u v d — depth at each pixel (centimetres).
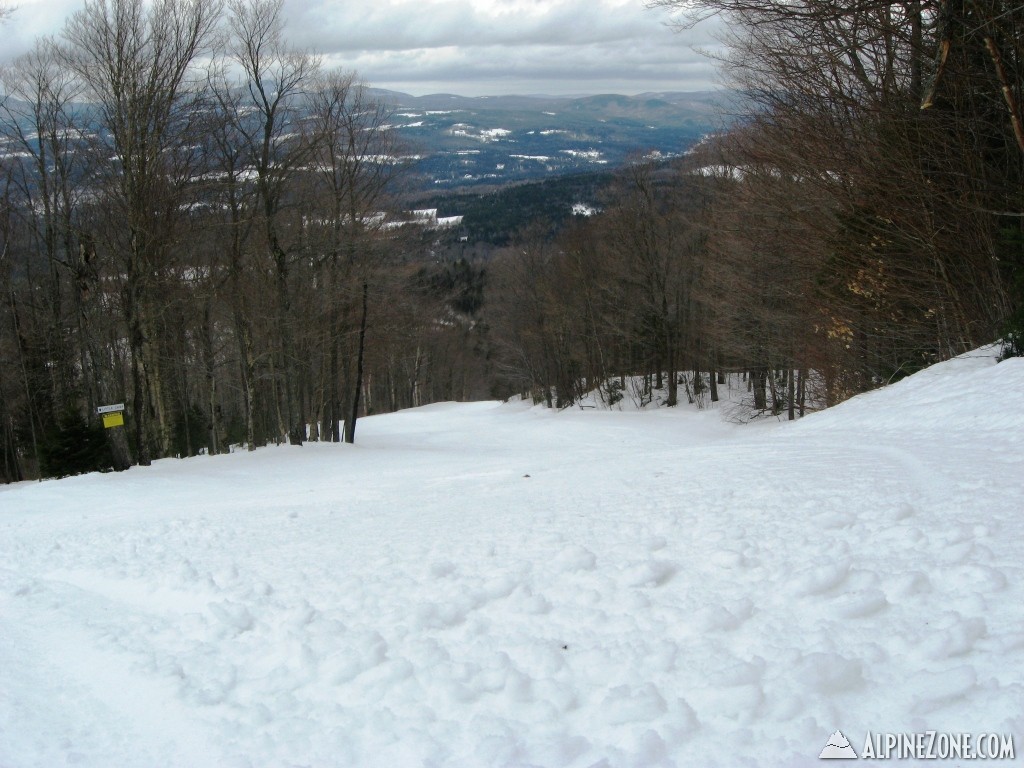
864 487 661
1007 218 1653
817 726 313
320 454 2447
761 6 1472
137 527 1010
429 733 354
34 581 712
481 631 459
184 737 387
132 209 2041
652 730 323
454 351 8381
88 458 2156
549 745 328
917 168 1781
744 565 497
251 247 2667
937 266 1914
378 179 2844
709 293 3500
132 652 503
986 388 1223
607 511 715
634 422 3756
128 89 2031
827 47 1820
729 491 720
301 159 2569
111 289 2394
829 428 1429
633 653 398
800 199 2209
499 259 6869
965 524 506
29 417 3362
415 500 1057
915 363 2081
